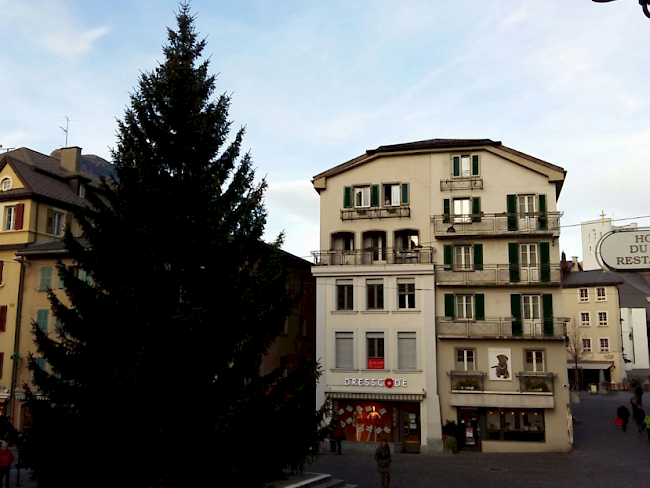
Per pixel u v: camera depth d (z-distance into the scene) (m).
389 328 37.56
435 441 35.38
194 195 19.39
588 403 55.56
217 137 20.67
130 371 16.28
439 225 38.62
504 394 35.44
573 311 73.12
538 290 36.84
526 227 37.28
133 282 17.73
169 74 20.50
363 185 40.62
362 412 37.41
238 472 17.30
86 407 17.05
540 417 35.47
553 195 37.69
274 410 19.66
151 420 17.44
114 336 17.80
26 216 41.12
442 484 24.66
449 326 37.16
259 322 18.77
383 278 38.22
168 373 17.66
